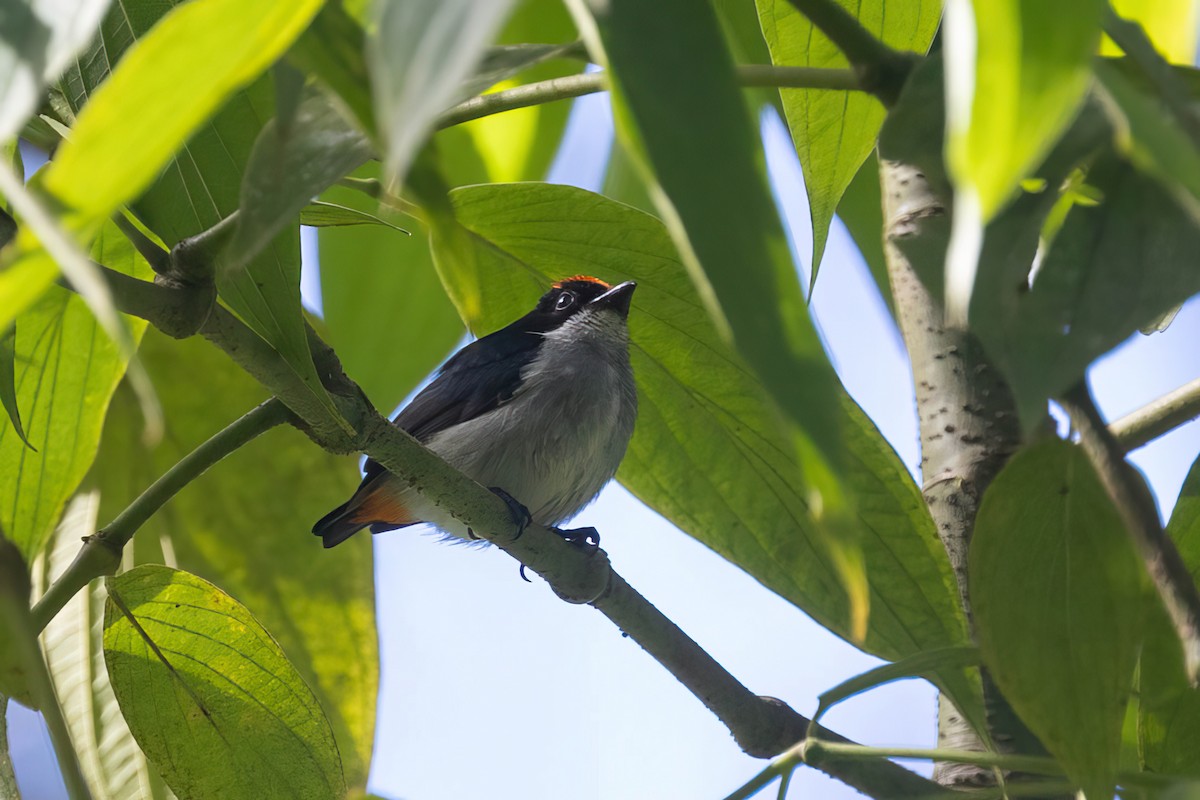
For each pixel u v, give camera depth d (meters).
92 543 5.53
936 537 6.25
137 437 7.99
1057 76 2.22
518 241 7.02
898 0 5.99
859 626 2.40
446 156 10.93
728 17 8.59
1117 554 4.84
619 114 2.64
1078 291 3.35
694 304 6.99
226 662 6.17
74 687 7.23
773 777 5.31
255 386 8.12
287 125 3.08
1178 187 2.76
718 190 2.57
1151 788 5.07
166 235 4.80
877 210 9.35
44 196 2.49
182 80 2.49
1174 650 5.40
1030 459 4.86
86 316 6.59
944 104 4.20
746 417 6.96
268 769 6.26
